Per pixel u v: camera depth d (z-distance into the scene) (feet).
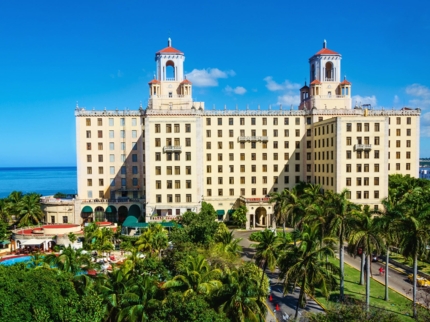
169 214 328.70
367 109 376.68
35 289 116.78
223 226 229.04
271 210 346.74
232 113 369.09
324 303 172.65
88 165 376.68
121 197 375.04
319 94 389.39
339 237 167.43
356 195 319.06
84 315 114.01
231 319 115.75
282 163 374.84
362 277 195.11
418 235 149.38
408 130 389.60
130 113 376.68
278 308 166.91
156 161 327.26
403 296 177.78
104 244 227.81
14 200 352.49
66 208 348.38
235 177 371.35
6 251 260.42
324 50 404.36
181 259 161.38
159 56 383.45
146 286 122.93
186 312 105.60
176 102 376.89
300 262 141.49
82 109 376.07
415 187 312.71
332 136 326.24
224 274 131.64
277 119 374.02
